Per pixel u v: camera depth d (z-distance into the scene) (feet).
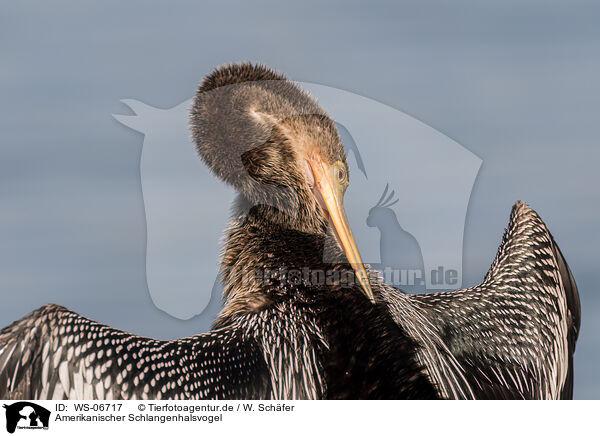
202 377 26.48
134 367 25.85
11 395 24.93
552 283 34.55
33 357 25.26
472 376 30.25
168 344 26.84
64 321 25.88
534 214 37.06
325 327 28.53
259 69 32.78
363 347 28.22
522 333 32.30
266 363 27.71
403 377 27.99
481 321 31.91
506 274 34.24
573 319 36.17
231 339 27.78
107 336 26.07
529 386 31.42
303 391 27.68
